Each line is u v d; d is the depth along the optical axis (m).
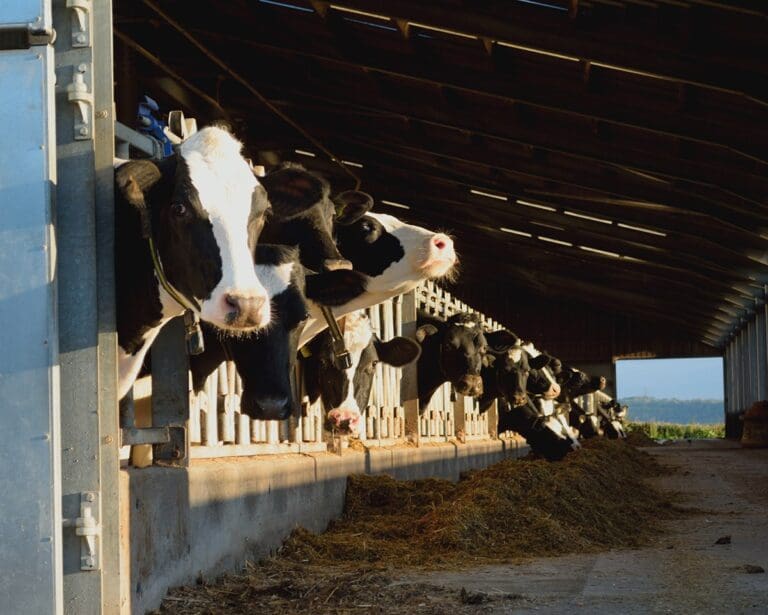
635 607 5.07
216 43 19.75
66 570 4.43
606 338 47.75
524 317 48.22
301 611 5.08
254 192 4.93
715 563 6.64
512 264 40.62
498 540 7.61
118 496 4.48
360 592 5.48
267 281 6.07
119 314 5.44
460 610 5.05
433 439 14.47
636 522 9.12
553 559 6.95
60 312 4.52
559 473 10.65
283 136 27.12
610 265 34.56
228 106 24.58
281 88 19.94
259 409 5.94
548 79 16.55
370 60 17.09
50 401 4.34
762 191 18.52
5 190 4.40
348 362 8.11
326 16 16.12
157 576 5.13
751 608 5.03
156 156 6.23
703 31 13.27
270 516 7.08
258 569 6.54
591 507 8.95
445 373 12.99
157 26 20.47
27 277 4.38
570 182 22.14
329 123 23.61
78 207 4.55
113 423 4.51
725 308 37.16
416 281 8.78
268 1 17.11
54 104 4.51
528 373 17.12
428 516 8.05
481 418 18.88
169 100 23.45
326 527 8.54
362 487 9.38
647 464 20.17
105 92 4.64
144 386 6.26
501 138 19.33
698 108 15.91
